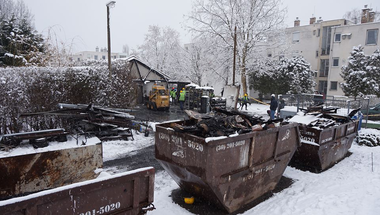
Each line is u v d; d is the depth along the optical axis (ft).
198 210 16.72
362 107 51.42
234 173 15.76
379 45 86.43
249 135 16.25
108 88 42.80
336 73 96.94
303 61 91.35
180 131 15.94
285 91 90.38
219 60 88.84
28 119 31.55
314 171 24.57
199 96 67.00
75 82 36.99
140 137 36.40
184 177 16.47
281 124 20.65
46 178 15.47
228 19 84.53
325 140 24.04
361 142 34.37
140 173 11.23
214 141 14.23
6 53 51.62
